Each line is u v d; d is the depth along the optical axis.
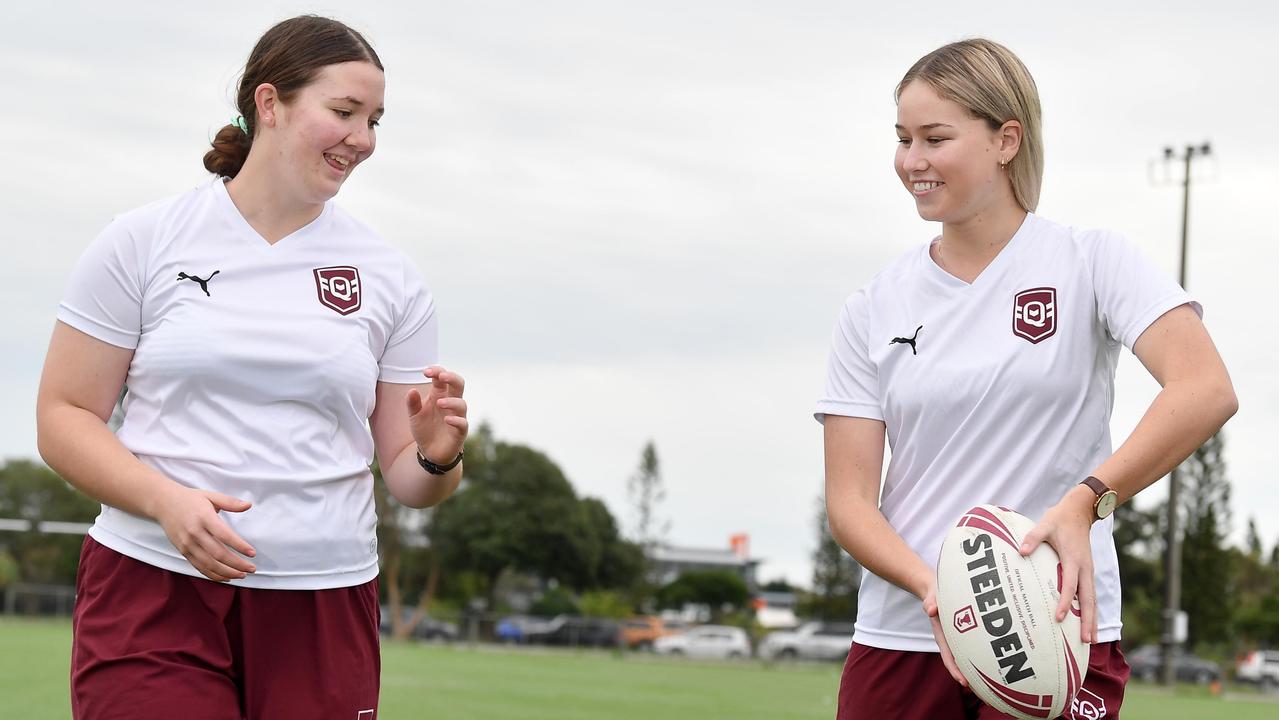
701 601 89.06
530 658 40.59
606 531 80.50
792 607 116.31
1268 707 28.95
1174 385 4.20
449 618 61.94
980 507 4.25
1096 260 4.51
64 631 38.97
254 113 4.42
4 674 19.08
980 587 4.09
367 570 4.54
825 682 31.47
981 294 4.56
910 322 4.65
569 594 75.88
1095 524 4.45
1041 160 4.56
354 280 4.54
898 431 4.68
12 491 81.38
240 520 4.26
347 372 4.41
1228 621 72.50
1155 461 4.14
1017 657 4.03
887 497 4.76
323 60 4.31
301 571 4.32
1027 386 4.45
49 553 80.94
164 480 4.11
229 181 4.55
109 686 4.14
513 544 74.81
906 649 4.63
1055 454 4.45
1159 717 21.89
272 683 4.31
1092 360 4.51
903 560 4.42
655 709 18.97
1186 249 43.16
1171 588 40.72
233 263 4.39
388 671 27.28
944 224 4.64
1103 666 4.41
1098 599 4.44
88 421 4.28
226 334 4.30
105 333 4.33
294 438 4.34
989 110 4.41
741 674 35.00
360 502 4.50
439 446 4.57
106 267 4.32
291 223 4.48
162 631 4.21
